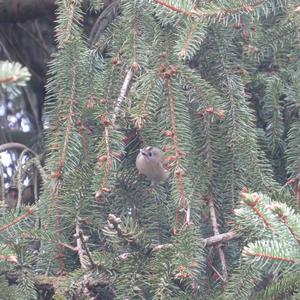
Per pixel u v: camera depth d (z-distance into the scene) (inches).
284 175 323.9
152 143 293.1
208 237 287.6
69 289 256.1
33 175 360.5
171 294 255.6
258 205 221.6
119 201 296.5
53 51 419.2
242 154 290.5
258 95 337.1
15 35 422.9
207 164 288.8
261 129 322.0
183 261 244.4
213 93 281.3
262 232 222.4
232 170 290.4
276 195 273.9
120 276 255.0
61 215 279.6
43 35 420.8
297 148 299.0
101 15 369.7
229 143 291.1
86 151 285.9
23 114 433.4
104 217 296.2
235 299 245.3
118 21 306.8
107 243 282.5
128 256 258.1
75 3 291.9
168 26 285.9
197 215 277.1
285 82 324.5
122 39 296.7
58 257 276.7
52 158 279.1
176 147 273.4
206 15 272.7
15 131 426.0
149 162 283.1
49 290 266.2
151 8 288.2
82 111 284.5
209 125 292.5
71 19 290.2
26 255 261.7
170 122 276.7
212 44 307.3
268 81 322.3
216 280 279.7
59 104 283.9
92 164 285.3
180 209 273.7
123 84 290.5
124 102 287.7
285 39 320.2
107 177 271.7
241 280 247.4
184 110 278.2
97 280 258.8
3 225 261.3
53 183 279.0
